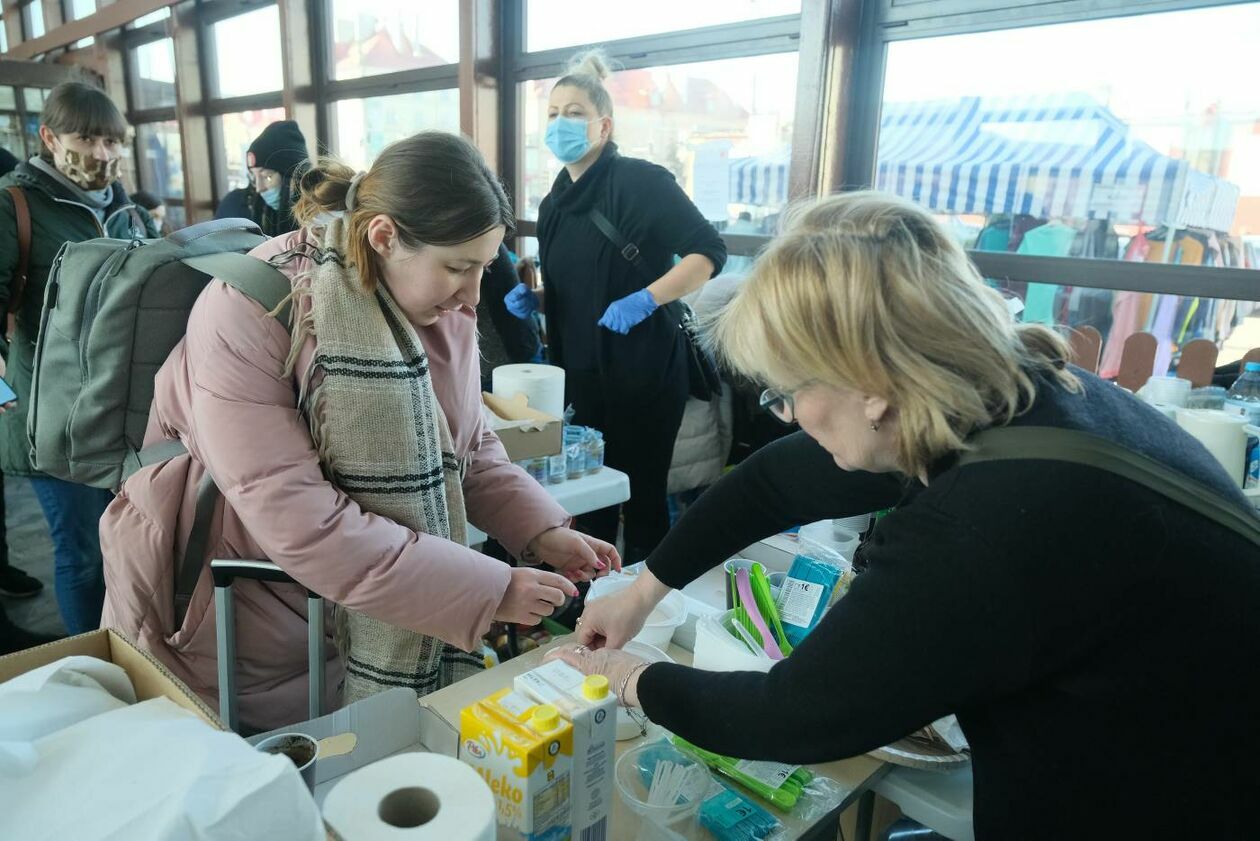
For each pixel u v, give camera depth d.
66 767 0.50
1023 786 0.66
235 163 5.94
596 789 0.70
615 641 1.04
